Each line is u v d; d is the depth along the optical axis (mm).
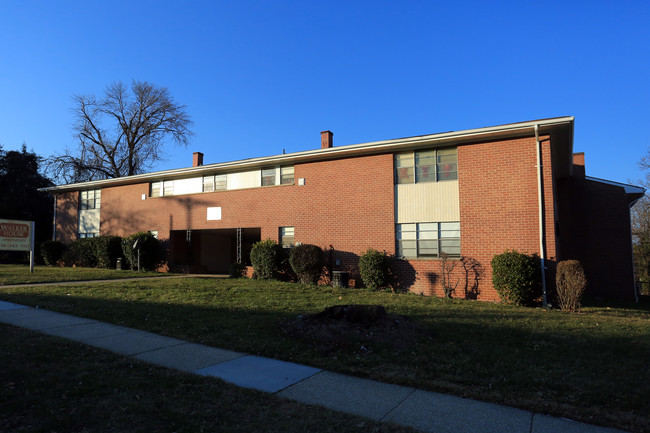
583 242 18703
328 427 4000
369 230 16438
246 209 19719
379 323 7777
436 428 4102
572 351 6805
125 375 5332
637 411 4512
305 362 6180
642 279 23984
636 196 18922
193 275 20062
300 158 17922
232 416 4191
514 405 4676
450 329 8227
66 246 26609
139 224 23500
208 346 6973
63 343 6695
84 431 3738
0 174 34062
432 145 15438
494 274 13242
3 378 4977
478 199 14547
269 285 15031
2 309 9703
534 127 13273
